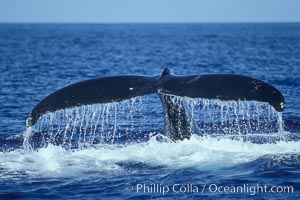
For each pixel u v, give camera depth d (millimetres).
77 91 39562
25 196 36188
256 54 181750
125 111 63781
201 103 62719
